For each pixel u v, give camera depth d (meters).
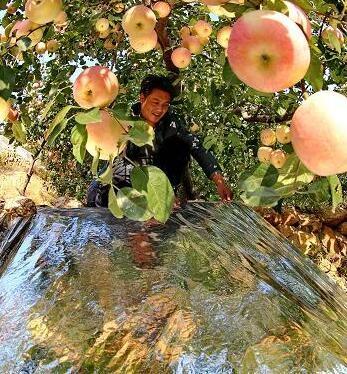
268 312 1.36
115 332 1.25
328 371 1.15
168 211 1.02
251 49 0.79
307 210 6.43
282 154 1.07
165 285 1.44
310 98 0.81
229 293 1.44
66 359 1.18
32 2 1.28
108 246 1.73
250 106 2.73
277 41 0.78
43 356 1.20
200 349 1.18
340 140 0.77
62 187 6.73
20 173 7.18
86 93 1.06
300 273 2.01
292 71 0.80
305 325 1.35
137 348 1.20
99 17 2.25
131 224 1.98
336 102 0.79
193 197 2.93
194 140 2.51
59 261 1.64
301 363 1.16
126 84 3.54
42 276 1.55
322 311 1.61
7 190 6.71
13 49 1.43
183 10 2.88
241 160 3.83
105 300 1.37
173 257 1.65
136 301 1.36
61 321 1.30
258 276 1.64
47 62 3.08
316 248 5.94
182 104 3.15
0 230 2.20
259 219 2.78
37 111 3.15
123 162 2.21
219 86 2.56
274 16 0.80
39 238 1.90
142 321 1.28
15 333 1.29
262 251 2.05
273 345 1.21
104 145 1.03
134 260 1.62
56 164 6.70
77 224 1.99
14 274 1.62
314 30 1.32
